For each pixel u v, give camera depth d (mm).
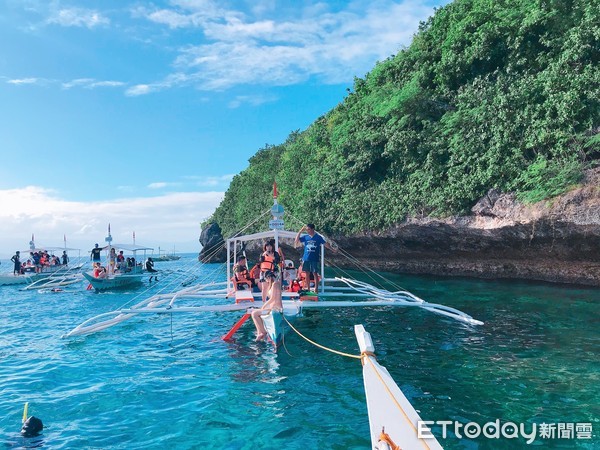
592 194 15070
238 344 11609
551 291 16906
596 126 15695
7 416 7051
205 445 5953
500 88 18875
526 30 18891
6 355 11133
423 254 24516
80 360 10430
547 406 6730
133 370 9477
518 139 17719
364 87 29781
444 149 20719
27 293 28391
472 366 8703
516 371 8297
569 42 16891
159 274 42562
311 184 32906
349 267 34500
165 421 6754
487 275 22016
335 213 28594
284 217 37906
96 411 7211
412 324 13156
